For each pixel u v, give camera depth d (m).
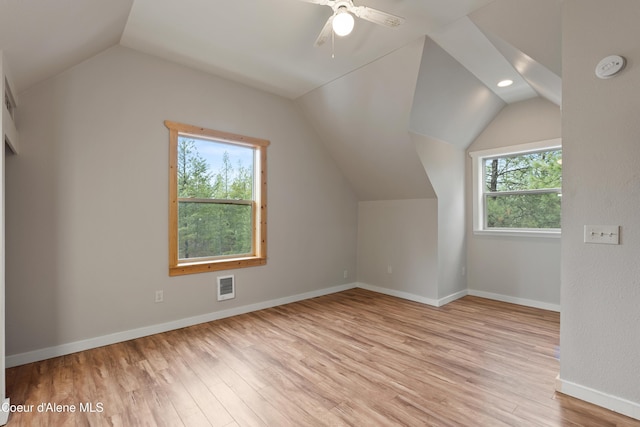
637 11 1.79
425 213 4.30
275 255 4.14
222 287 3.65
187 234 3.49
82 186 2.78
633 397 1.82
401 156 3.97
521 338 3.02
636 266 1.81
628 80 1.82
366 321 3.53
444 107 3.70
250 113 3.88
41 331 2.60
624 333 1.85
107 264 2.91
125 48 3.01
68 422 1.83
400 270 4.60
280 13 2.49
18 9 1.61
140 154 3.09
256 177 4.02
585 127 1.97
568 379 2.06
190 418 1.86
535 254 4.07
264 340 3.00
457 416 1.87
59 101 2.68
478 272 4.62
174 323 3.29
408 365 2.49
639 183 1.80
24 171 2.53
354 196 5.16
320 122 4.38
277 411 1.92
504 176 4.44
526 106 4.13
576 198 2.02
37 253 2.58
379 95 3.50
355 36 2.79
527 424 1.79
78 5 1.91
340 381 2.26
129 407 1.97
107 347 2.84
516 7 2.28
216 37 2.83
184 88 3.36
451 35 2.74
